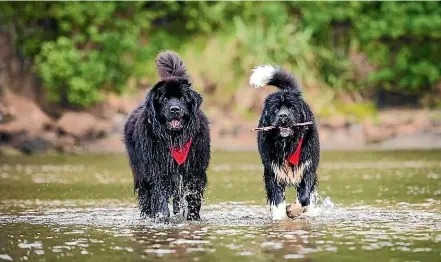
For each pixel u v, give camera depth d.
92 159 28.52
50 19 38.06
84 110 35.97
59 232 11.28
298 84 13.45
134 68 37.69
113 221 12.55
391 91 39.31
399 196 15.96
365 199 15.48
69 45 35.88
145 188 13.02
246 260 8.95
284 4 40.03
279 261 8.87
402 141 34.06
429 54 39.38
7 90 34.72
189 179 12.78
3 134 31.89
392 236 10.54
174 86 12.40
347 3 39.41
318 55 39.84
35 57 36.59
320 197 15.32
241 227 11.70
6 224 12.17
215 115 35.75
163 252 9.52
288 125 12.44
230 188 18.30
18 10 36.94
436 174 21.25
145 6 39.34
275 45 38.91
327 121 34.62
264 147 13.00
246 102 36.44
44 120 33.12
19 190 18.12
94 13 36.91
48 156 30.38
